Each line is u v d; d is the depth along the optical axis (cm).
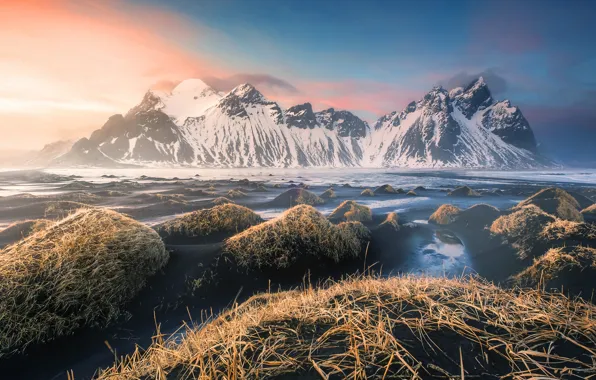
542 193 2173
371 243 1381
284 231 1141
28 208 2711
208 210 1537
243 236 1119
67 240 804
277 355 268
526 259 1094
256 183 6078
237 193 3978
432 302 342
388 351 259
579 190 4781
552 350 248
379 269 1165
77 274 736
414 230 1700
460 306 334
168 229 1416
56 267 733
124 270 809
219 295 891
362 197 3947
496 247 1320
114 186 5269
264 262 1038
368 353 260
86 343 659
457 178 9256
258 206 3111
